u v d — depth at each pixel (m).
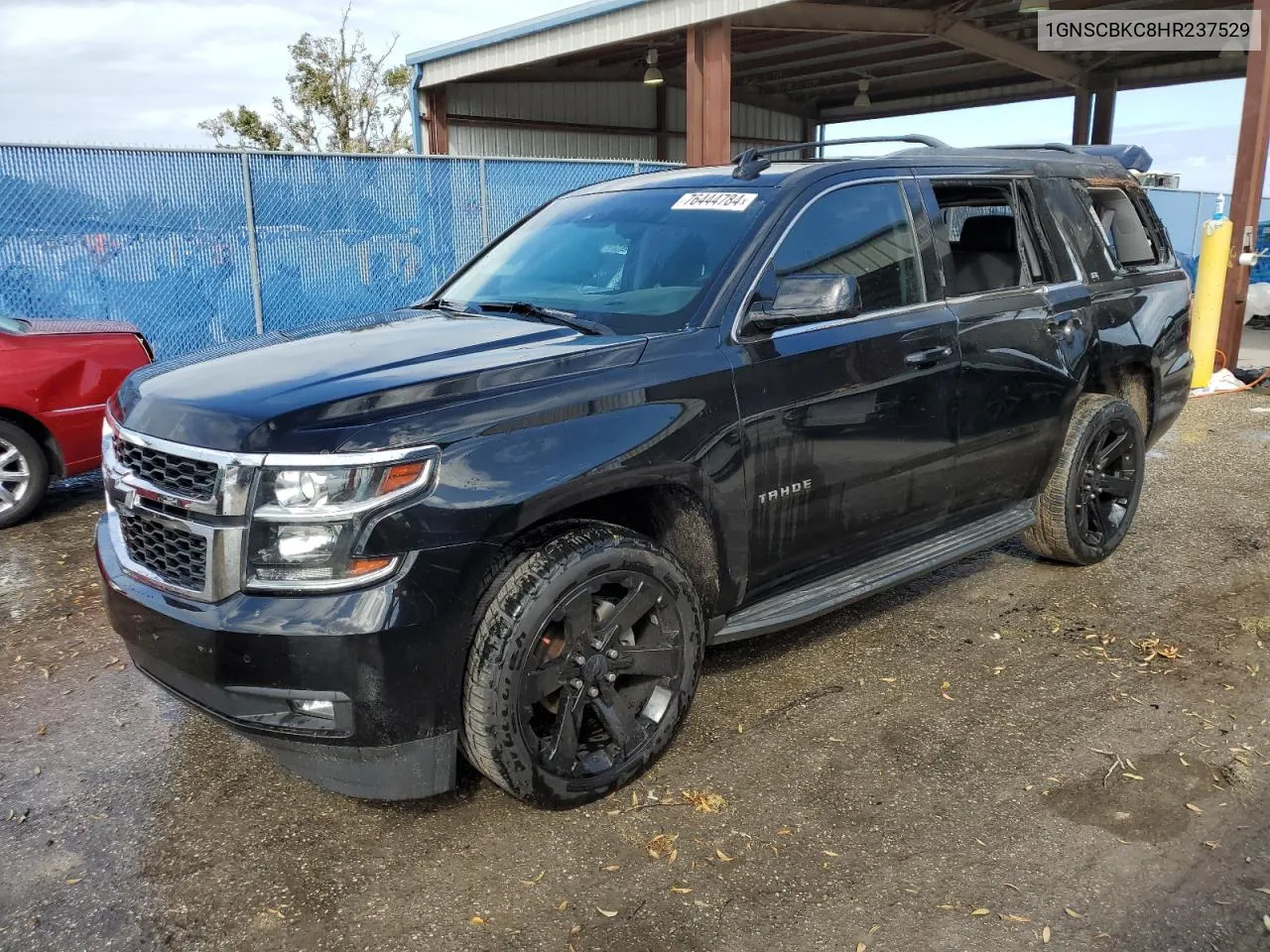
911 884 2.70
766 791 3.14
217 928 2.56
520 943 2.50
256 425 2.60
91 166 9.05
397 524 2.59
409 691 2.65
